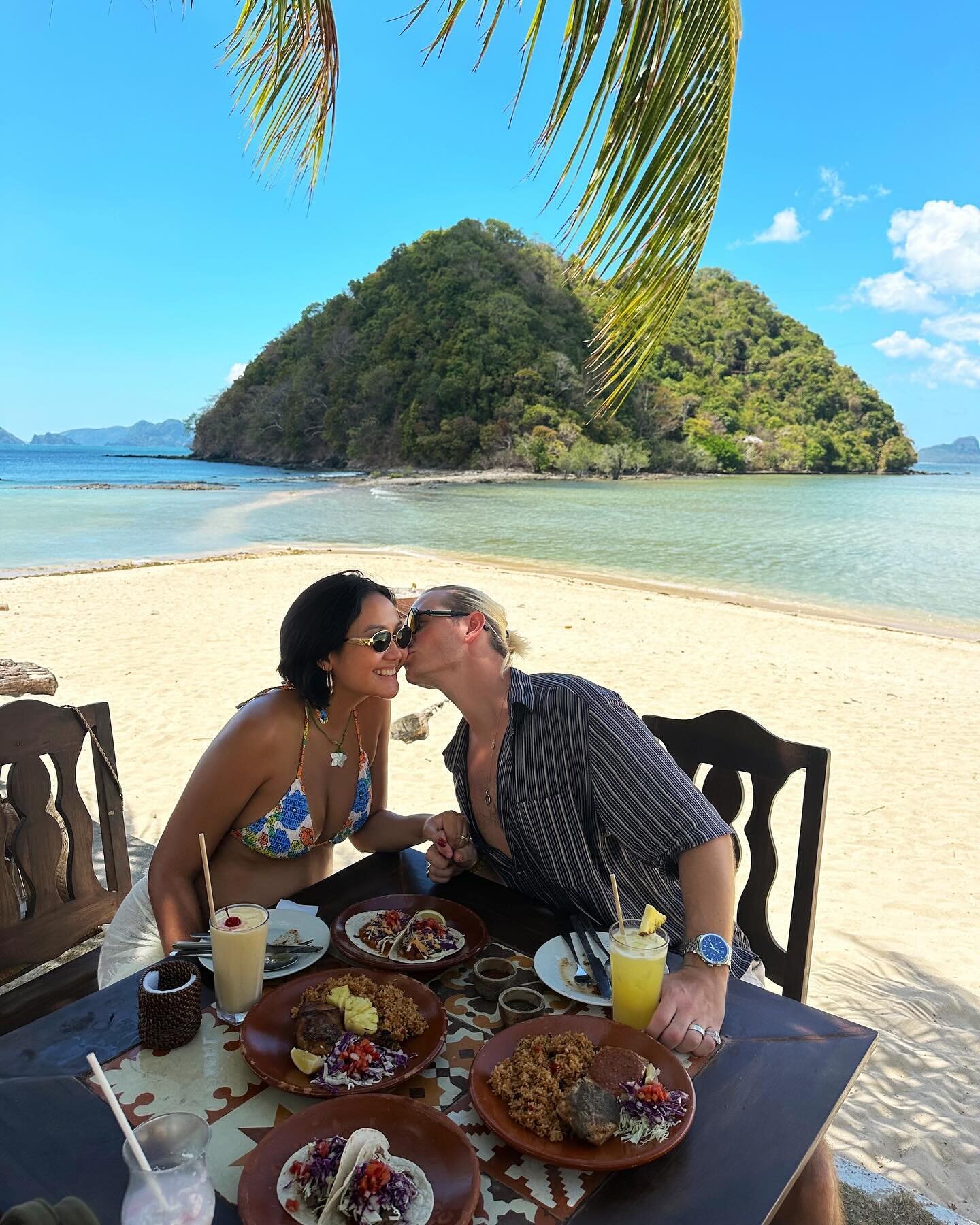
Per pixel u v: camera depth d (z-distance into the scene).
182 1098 1.36
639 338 2.95
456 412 81.50
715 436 86.19
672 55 2.38
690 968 1.72
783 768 2.42
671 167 2.55
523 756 2.05
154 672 8.52
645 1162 1.22
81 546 22.72
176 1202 1.03
